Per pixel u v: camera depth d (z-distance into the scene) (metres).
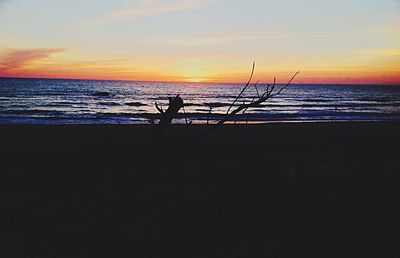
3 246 6.29
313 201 7.61
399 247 6.88
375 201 7.91
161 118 5.56
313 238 7.05
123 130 20.77
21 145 15.34
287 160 12.68
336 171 9.80
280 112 40.84
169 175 10.94
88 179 10.73
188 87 132.62
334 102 60.56
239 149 14.70
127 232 6.98
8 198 8.98
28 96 59.22
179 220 7.43
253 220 7.37
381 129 24.59
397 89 136.25
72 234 5.26
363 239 7.03
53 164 12.31
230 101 62.75
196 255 6.26
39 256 6.08
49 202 8.71
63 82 129.00
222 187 8.23
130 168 11.98
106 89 93.25
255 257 6.27
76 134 19.23
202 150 14.24
